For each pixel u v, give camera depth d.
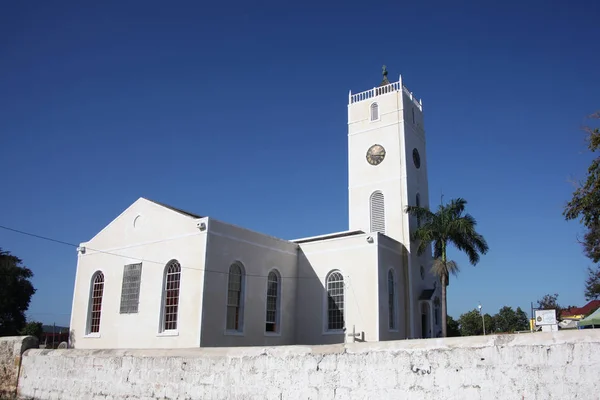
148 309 30.44
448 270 36.91
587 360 7.11
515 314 78.06
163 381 11.73
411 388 8.51
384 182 42.84
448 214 38.19
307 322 35.34
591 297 47.69
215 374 10.89
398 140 43.16
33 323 57.66
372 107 45.62
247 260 31.89
